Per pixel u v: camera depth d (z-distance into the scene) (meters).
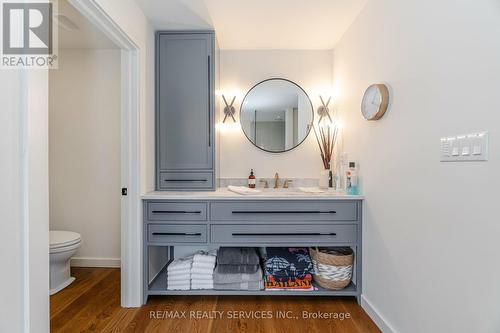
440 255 1.18
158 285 2.09
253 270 2.03
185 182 2.25
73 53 2.63
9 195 0.85
